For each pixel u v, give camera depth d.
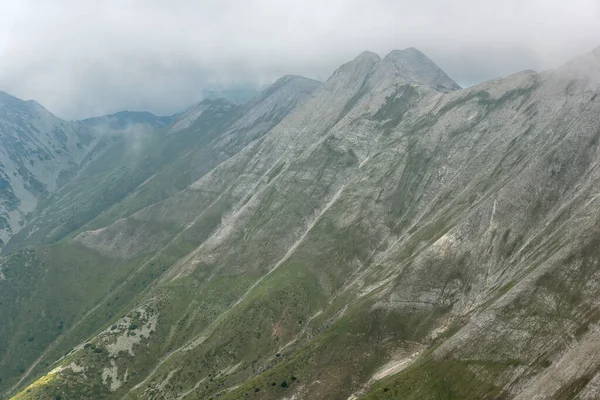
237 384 142.75
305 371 120.50
